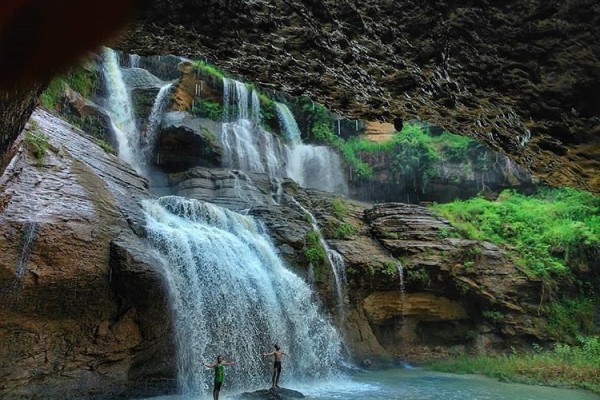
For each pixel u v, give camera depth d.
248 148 23.72
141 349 10.98
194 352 12.03
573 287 22.61
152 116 22.16
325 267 17.89
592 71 3.06
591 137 3.57
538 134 3.99
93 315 10.27
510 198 28.06
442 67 3.82
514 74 3.43
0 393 8.60
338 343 17.14
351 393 13.18
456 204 26.56
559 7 2.83
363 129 31.59
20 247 9.11
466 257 21.42
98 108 18.67
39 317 9.34
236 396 11.84
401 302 20.67
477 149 29.45
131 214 12.17
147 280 10.74
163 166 21.61
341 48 4.20
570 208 25.62
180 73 25.66
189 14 4.20
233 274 13.94
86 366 9.98
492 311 21.22
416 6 3.35
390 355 19.58
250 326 13.83
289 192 21.16
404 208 22.33
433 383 15.09
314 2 3.75
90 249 10.27
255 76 5.20
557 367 16.48
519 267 22.05
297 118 30.11
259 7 3.99
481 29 3.24
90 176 11.75
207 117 24.17
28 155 10.43
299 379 14.95
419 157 29.39
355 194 29.17
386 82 4.52
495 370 16.86
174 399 11.02
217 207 15.88
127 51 4.91
